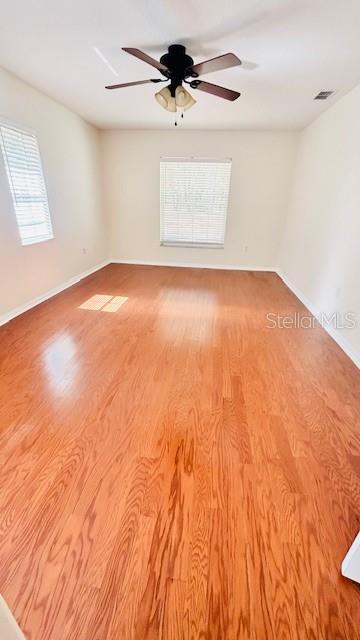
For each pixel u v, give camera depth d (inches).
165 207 206.7
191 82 91.5
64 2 68.9
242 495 50.1
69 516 46.0
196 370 87.8
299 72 101.0
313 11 69.8
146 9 70.8
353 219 105.2
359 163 103.7
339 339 107.9
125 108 146.1
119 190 205.9
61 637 33.5
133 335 109.4
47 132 134.3
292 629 34.6
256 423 67.2
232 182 196.2
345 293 107.0
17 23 77.0
